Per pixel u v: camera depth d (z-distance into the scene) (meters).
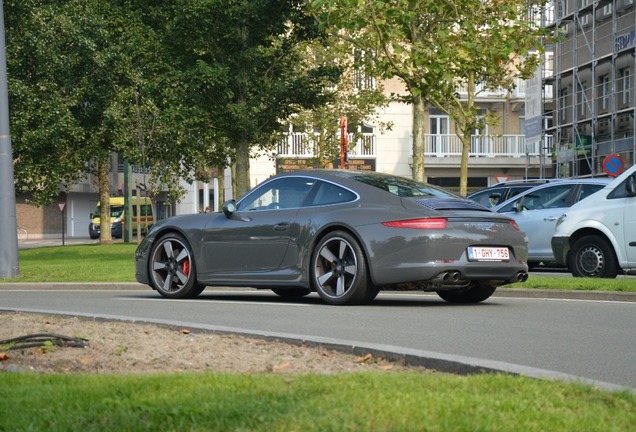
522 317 12.38
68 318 12.05
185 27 37.31
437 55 27.61
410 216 13.61
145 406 5.80
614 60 53.00
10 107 39.38
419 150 29.14
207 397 6.09
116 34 42.81
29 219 94.88
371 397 6.02
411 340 10.17
